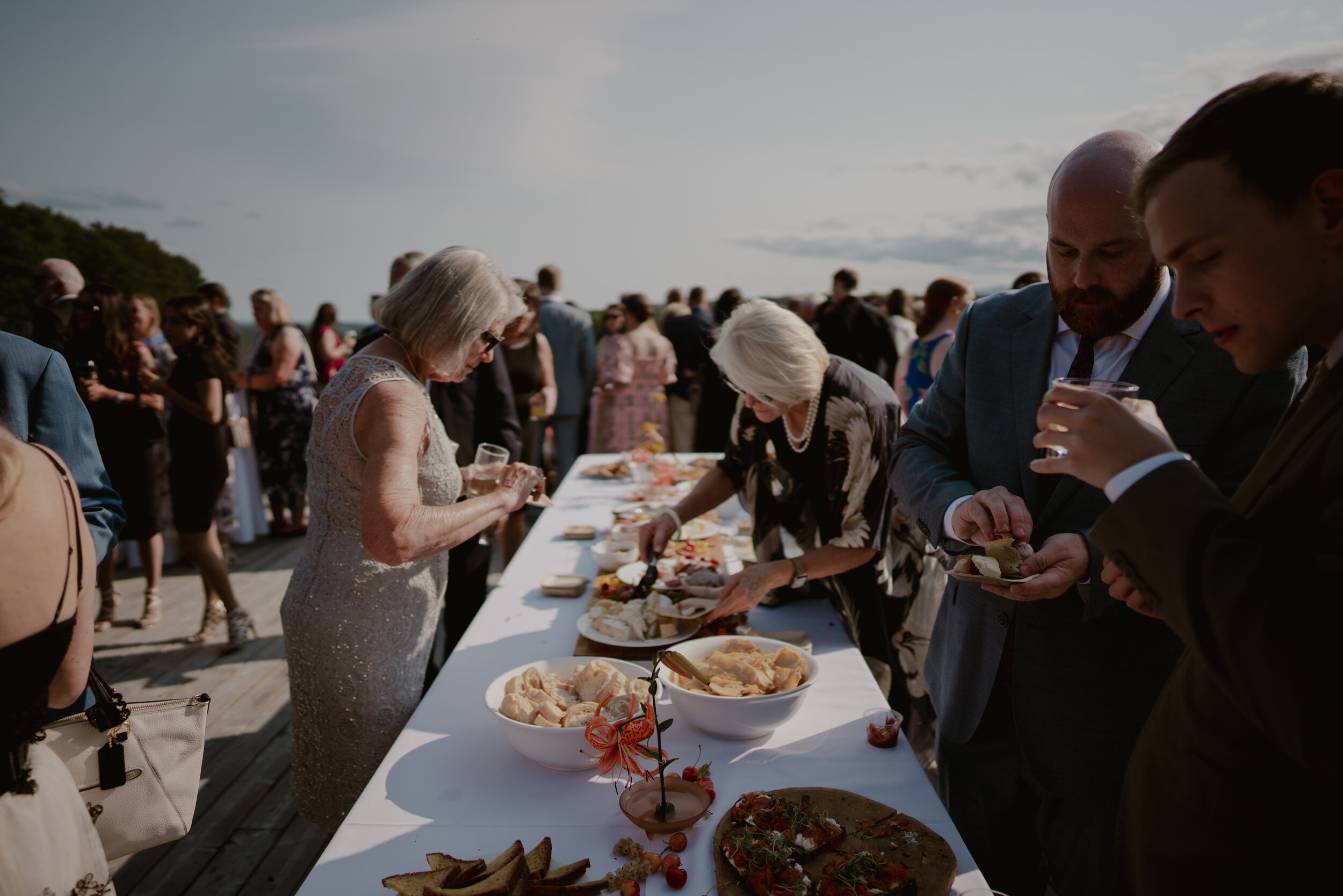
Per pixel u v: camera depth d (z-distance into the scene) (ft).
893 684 6.63
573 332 20.44
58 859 2.98
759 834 3.32
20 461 2.86
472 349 5.24
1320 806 2.30
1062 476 4.36
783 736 4.56
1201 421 4.06
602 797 3.98
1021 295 4.95
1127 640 4.26
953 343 5.22
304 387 18.86
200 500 11.83
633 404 22.38
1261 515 2.42
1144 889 2.82
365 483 4.55
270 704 10.68
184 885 7.22
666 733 4.62
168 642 12.69
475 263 5.14
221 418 12.03
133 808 3.85
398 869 3.44
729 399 21.06
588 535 9.11
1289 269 2.14
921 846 3.36
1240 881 2.47
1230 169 2.12
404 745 4.53
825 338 19.25
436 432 5.34
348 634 5.16
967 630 4.89
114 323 11.94
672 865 3.31
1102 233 3.81
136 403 12.37
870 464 5.71
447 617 10.24
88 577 3.22
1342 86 2.03
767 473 6.70
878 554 6.11
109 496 5.35
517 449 11.39
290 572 16.48
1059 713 4.43
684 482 11.50
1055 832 4.70
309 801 5.59
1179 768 2.68
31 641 2.86
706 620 5.80
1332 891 2.31
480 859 3.29
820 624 6.27
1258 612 1.94
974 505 4.30
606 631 5.77
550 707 4.18
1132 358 4.24
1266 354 2.34
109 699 3.75
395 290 5.17
